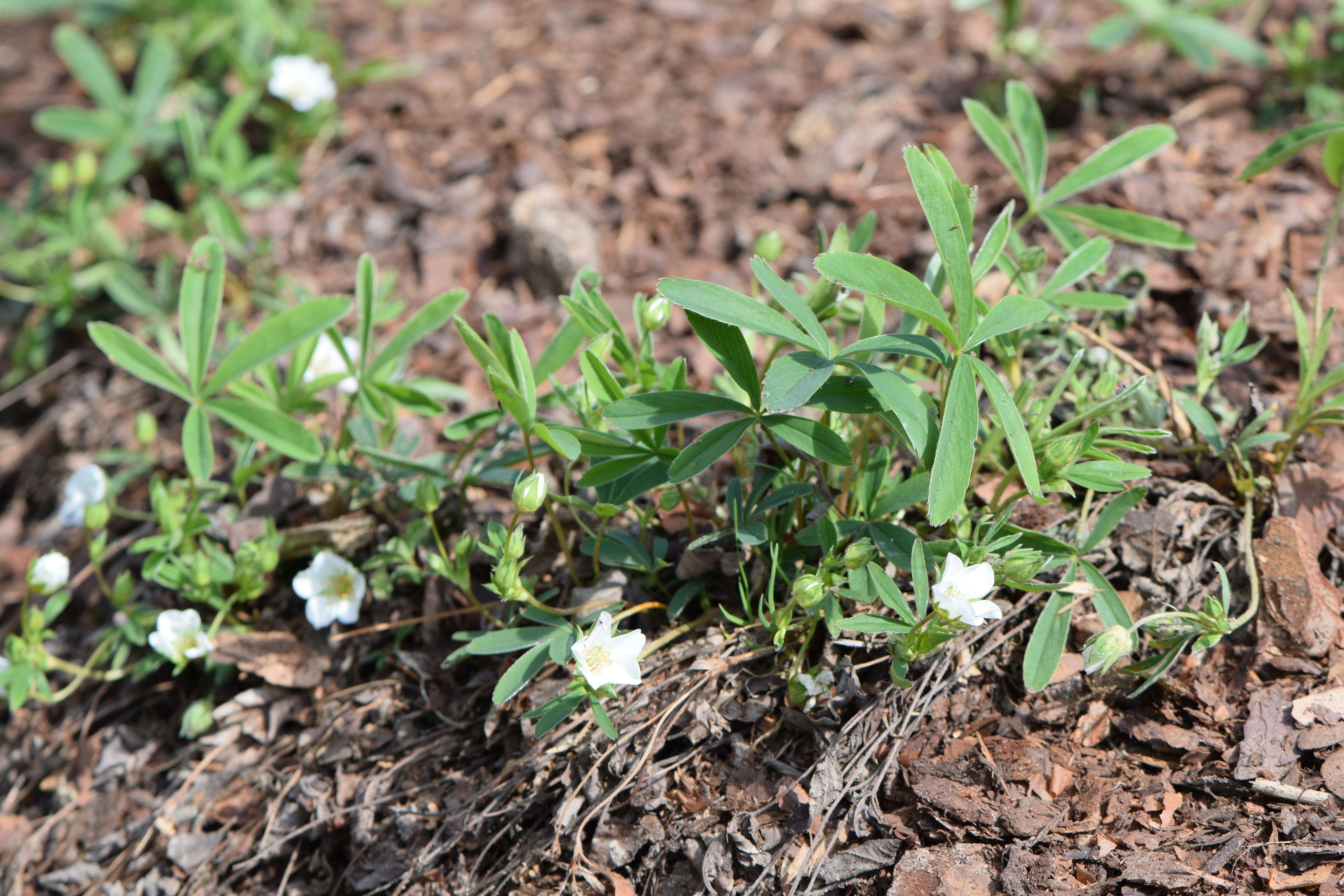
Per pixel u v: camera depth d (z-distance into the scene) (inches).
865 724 45.1
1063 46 54.4
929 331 46.9
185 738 48.0
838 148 52.8
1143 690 44.8
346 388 48.3
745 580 45.1
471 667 47.1
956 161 52.1
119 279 52.9
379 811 46.2
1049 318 47.3
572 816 45.2
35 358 53.4
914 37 55.2
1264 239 49.2
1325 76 52.0
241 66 54.1
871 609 45.7
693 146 53.4
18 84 62.9
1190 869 43.9
